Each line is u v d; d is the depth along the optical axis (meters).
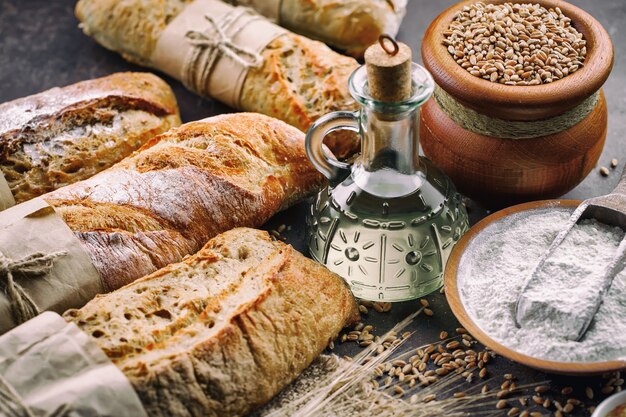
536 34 0.72
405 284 0.70
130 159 0.74
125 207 0.70
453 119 0.73
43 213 0.68
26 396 0.59
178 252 0.70
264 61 0.83
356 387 0.66
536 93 0.68
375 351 0.69
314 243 0.72
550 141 0.71
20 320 0.65
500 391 0.66
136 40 0.90
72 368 0.60
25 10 1.00
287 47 0.84
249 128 0.75
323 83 0.81
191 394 0.61
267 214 0.74
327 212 0.70
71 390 0.59
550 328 0.64
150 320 0.64
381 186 0.69
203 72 0.86
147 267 0.69
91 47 0.95
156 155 0.73
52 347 0.60
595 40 0.71
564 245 0.68
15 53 0.95
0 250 0.66
